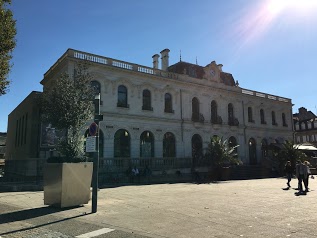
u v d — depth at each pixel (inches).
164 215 366.6
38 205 443.8
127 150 1122.7
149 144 1188.5
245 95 1587.1
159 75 1250.6
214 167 1124.5
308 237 263.9
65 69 1029.2
